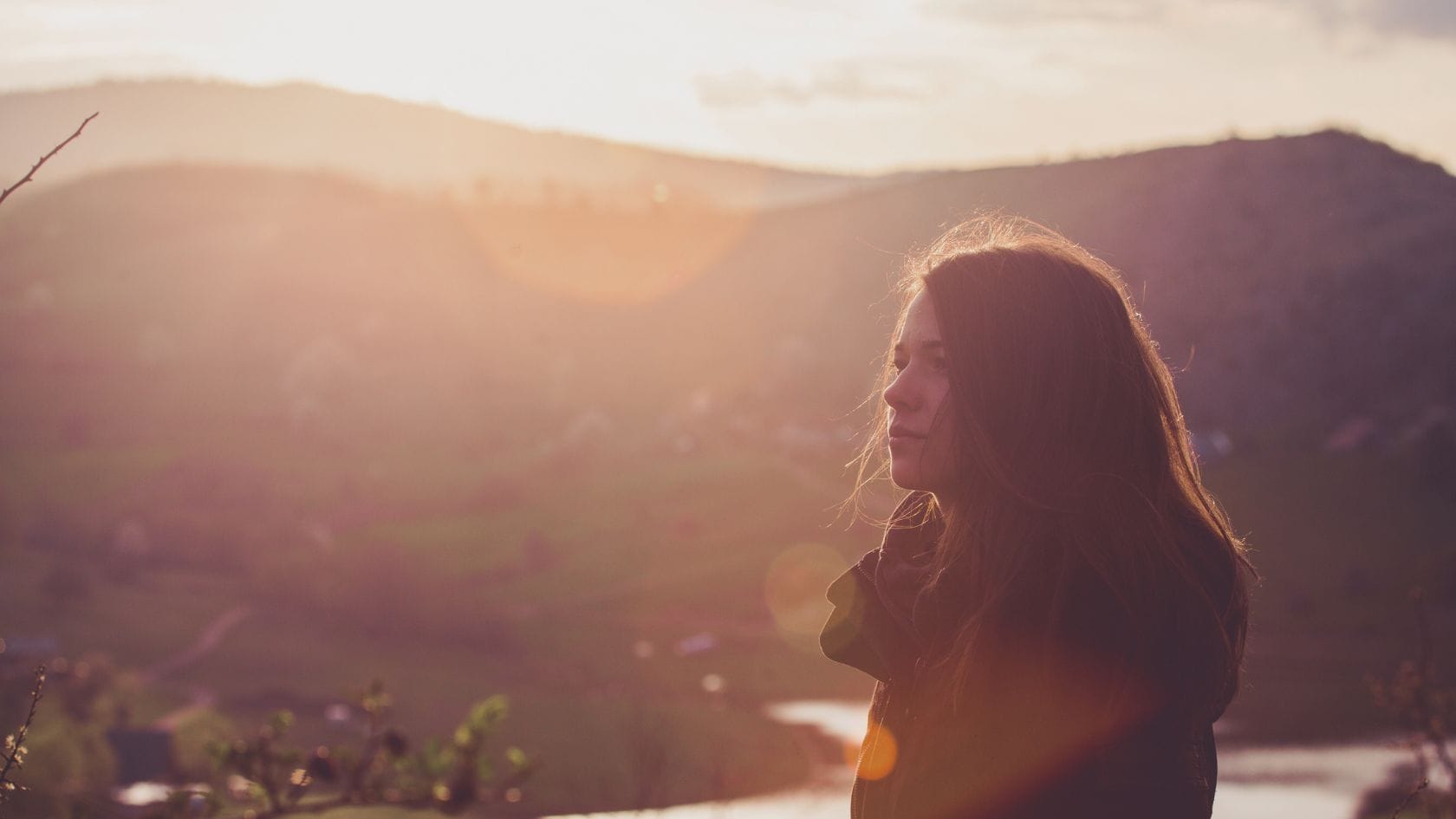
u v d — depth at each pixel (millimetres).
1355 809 48250
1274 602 87812
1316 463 108812
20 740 1948
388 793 3797
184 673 90750
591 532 125000
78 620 105562
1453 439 104812
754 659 94125
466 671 93062
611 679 89562
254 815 3648
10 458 154500
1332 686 72062
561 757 67812
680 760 62719
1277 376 119562
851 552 112188
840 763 69312
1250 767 58562
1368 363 119188
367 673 91312
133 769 53406
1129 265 120500
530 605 109875
